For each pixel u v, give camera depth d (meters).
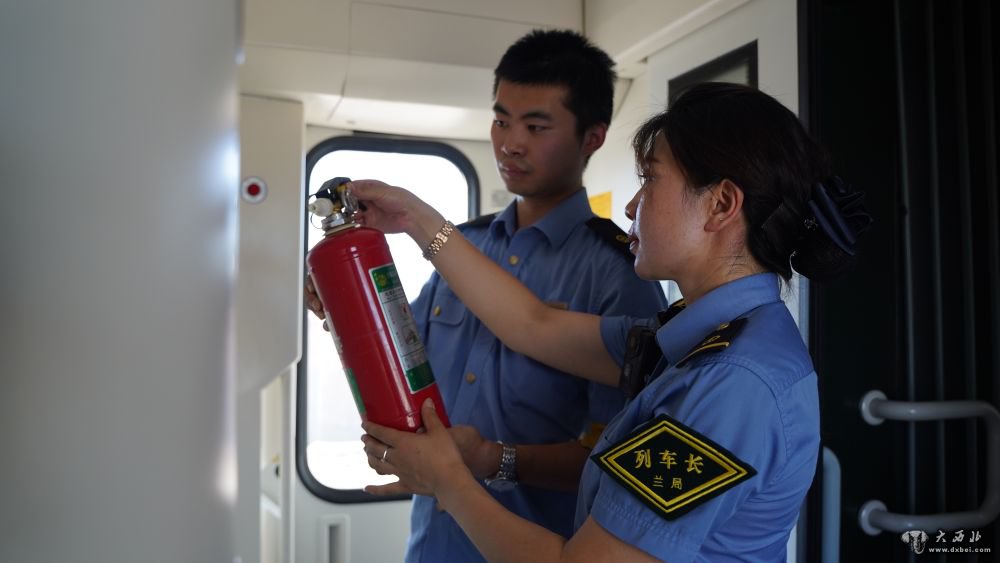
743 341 0.85
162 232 0.47
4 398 0.41
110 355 0.44
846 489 1.71
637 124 2.29
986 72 1.65
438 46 2.14
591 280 1.42
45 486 0.42
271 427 2.53
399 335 1.07
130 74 0.45
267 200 2.16
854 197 0.92
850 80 1.69
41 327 0.42
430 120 2.50
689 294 0.99
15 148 0.41
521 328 1.31
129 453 0.45
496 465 1.25
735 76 1.78
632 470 0.82
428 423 1.06
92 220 0.43
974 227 1.68
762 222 0.91
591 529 0.84
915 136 1.67
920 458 1.72
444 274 1.32
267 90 2.16
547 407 1.41
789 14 1.61
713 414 0.81
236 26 0.64
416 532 1.52
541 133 1.42
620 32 2.12
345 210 1.09
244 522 2.09
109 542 0.45
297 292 2.17
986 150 1.67
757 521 0.85
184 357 0.49
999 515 1.69
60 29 0.42
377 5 2.10
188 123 0.49
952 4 1.67
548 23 2.26
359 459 2.79
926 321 1.69
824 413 1.68
